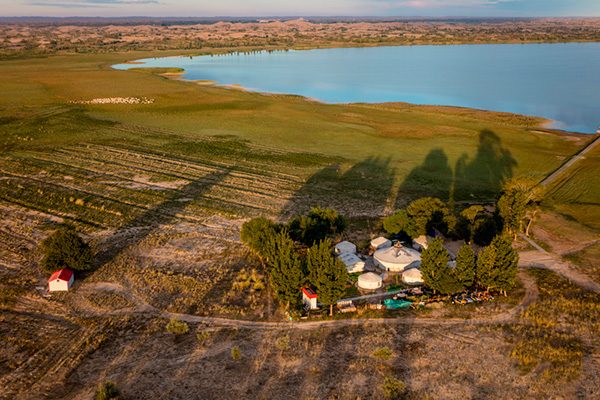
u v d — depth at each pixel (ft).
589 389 124.36
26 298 170.40
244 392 124.67
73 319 157.79
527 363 135.13
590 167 332.39
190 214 252.83
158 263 198.80
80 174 312.91
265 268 195.72
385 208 264.52
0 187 285.23
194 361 137.18
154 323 156.04
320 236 207.51
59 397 122.42
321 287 158.40
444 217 219.82
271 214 252.83
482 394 123.34
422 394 123.34
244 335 150.30
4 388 124.98
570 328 152.05
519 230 227.20
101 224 238.48
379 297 174.70
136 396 122.83
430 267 171.22
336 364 135.95
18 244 213.87
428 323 157.17
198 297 172.45
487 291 175.63
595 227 236.43
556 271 191.31
